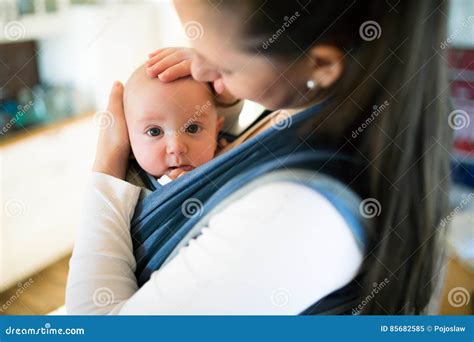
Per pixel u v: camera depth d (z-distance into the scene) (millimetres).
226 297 1130
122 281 1154
